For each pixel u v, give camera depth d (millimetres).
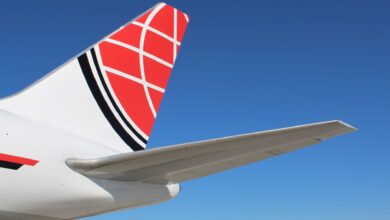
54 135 7758
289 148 7230
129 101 10172
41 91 8570
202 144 6922
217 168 7836
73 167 7672
